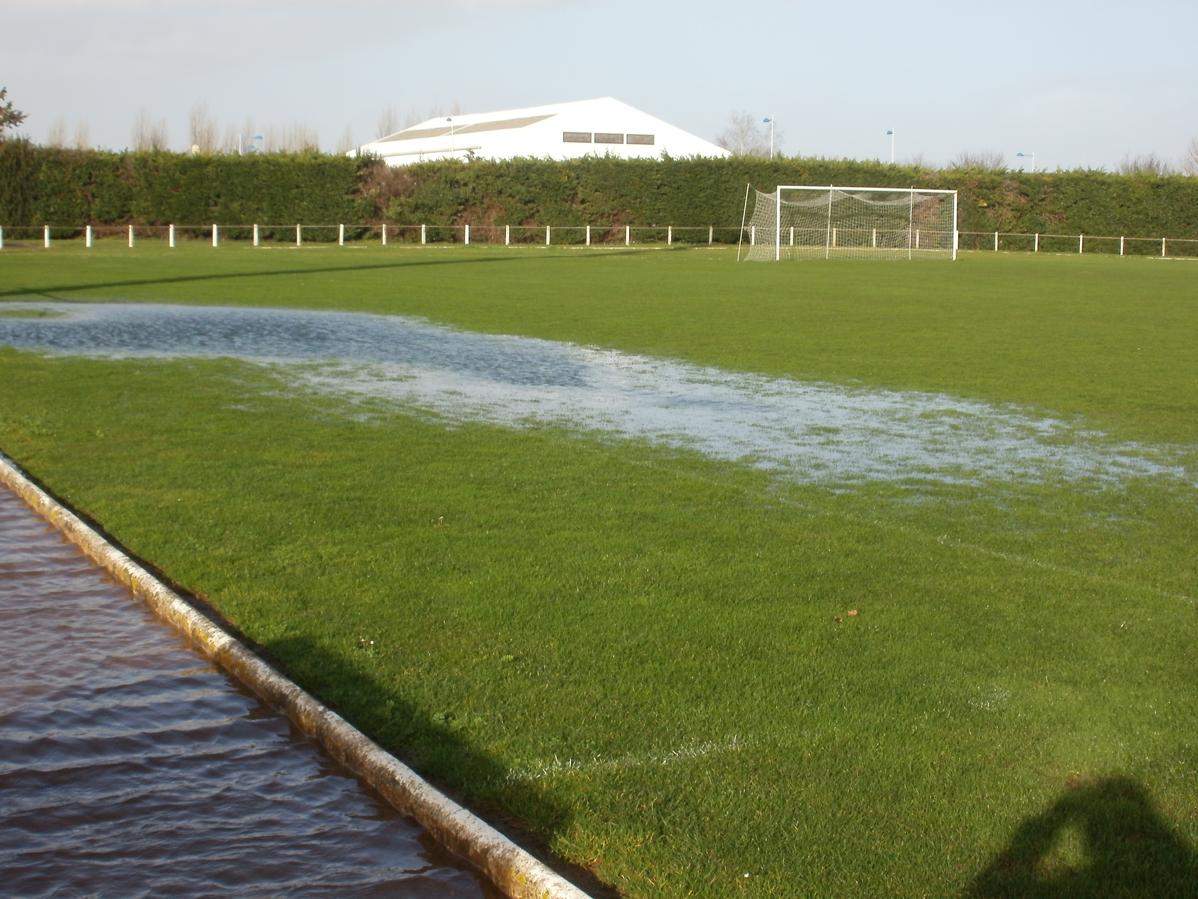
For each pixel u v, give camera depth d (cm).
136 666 616
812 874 406
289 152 6191
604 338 2036
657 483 1006
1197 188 6088
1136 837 436
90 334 1962
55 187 5422
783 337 2086
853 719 534
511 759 493
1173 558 816
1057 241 6253
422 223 5912
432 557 775
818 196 6134
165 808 475
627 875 405
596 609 679
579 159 6059
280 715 558
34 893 416
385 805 476
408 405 1370
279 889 420
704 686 570
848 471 1075
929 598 712
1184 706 557
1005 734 522
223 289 2878
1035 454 1166
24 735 536
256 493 939
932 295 3067
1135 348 2002
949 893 397
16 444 1109
